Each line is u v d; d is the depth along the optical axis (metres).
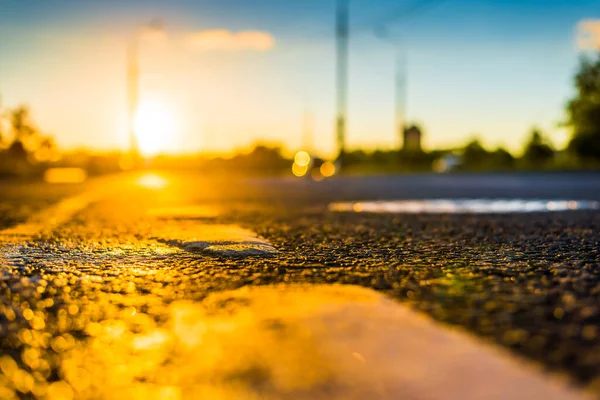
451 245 1.11
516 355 0.57
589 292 0.77
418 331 0.64
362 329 0.65
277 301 0.74
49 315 0.73
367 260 0.97
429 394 0.49
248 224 1.46
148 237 1.26
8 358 0.62
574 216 1.59
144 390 0.53
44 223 1.55
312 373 0.54
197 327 0.68
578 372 0.52
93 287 0.83
